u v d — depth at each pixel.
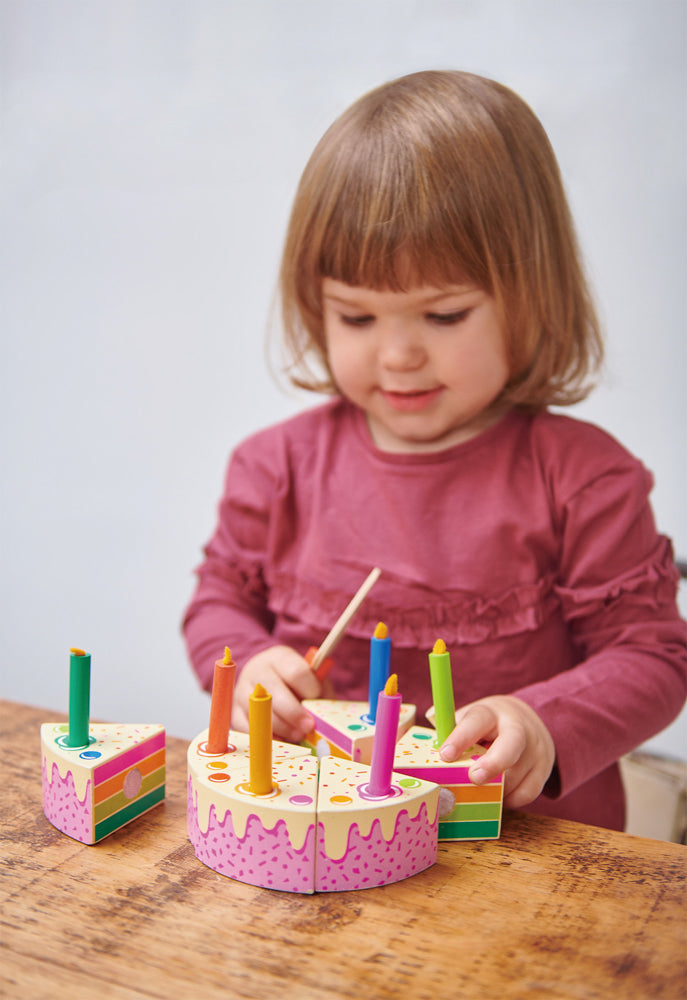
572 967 0.42
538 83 1.24
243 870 0.49
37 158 1.55
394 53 1.31
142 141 1.49
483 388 0.74
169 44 1.45
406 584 0.82
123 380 1.57
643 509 0.80
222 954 0.42
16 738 0.67
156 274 1.52
